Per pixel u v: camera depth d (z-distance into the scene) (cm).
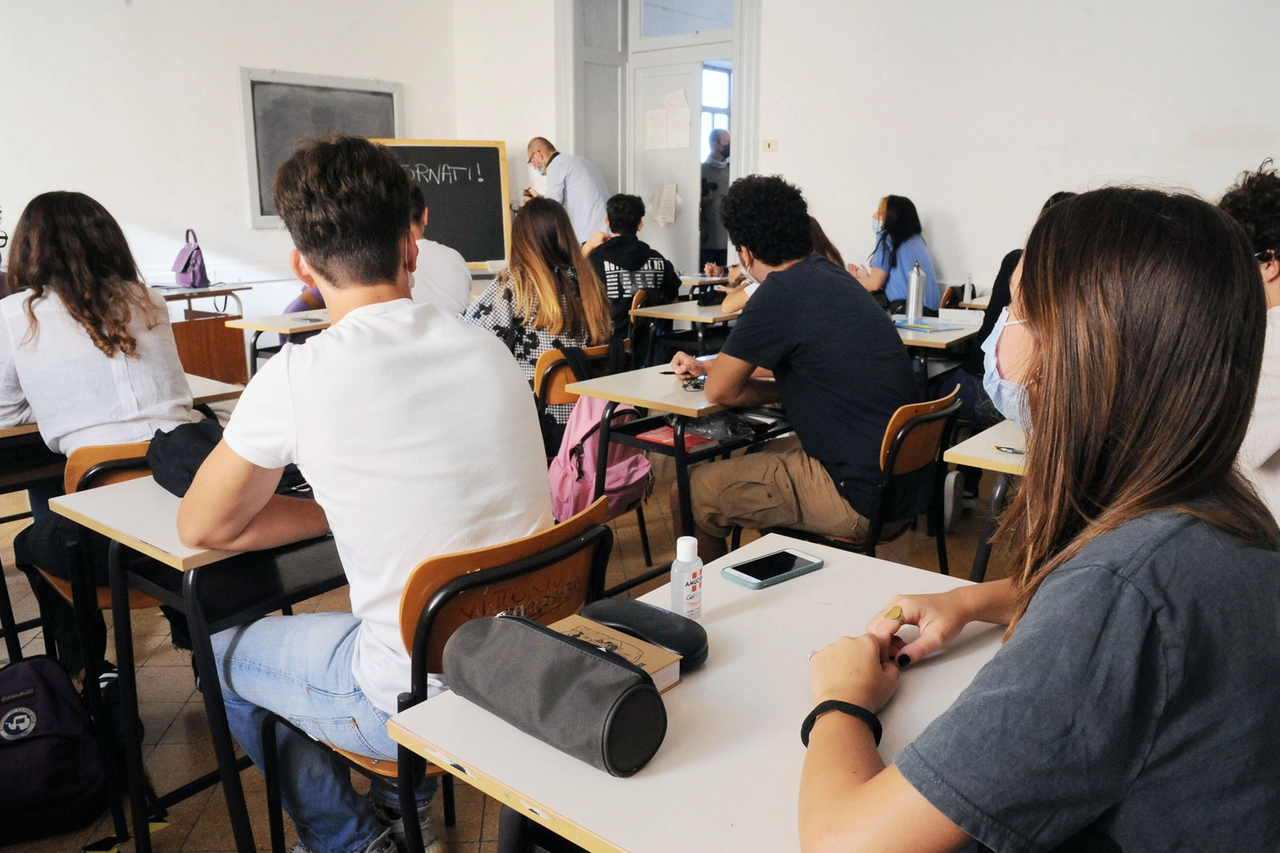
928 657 100
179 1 575
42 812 175
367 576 121
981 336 360
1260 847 60
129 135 565
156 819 182
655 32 690
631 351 434
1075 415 64
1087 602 59
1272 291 160
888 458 211
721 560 130
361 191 120
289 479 178
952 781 59
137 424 206
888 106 544
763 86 589
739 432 253
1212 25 443
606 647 97
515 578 119
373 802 153
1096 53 475
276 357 118
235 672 140
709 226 691
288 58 632
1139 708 58
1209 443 61
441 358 120
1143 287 61
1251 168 445
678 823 75
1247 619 58
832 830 64
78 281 198
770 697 94
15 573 303
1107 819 63
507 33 697
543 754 84
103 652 203
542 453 133
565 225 299
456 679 92
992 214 522
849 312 221
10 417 217
